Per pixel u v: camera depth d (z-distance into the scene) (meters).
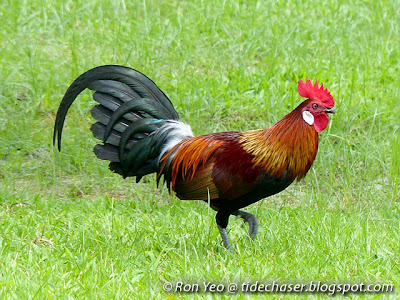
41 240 14.59
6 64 22.83
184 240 14.34
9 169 18.77
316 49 25.62
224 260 13.80
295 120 13.68
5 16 25.95
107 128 14.66
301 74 23.59
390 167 19.02
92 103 21.47
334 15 28.27
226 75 23.77
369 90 23.16
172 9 28.06
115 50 24.44
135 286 12.77
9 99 21.50
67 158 19.27
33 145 19.73
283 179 13.84
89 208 16.59
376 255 14.12
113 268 13.38
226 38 26.14
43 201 16.97
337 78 23.50
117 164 14.99
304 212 16.69
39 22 25.98
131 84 14.84
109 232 15.02
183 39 25.41
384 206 17.38
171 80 23.12
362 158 19.70
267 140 13.70
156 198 17.86
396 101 22.36
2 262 13.30
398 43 26.66
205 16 27.23
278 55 25.17
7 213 16.14
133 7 27.83
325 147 19.72
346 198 17.70
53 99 21.77
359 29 27.44
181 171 14.37
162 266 13.79
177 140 14.74
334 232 15.12
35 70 22.72
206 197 14.11
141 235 14.83
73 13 26.77
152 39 25.11
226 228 15.66
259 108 21.88
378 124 21.30
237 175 13.69
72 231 15.11
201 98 21.78
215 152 13.96
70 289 12.37
